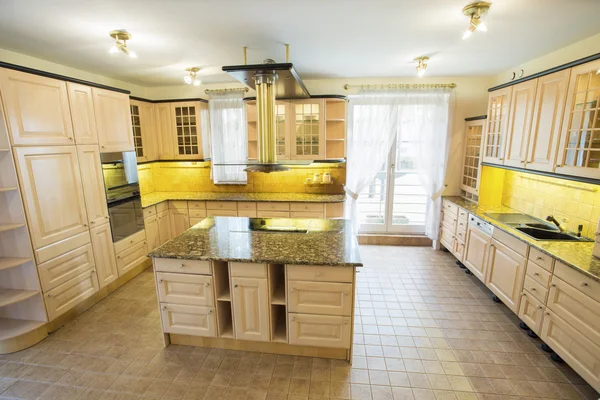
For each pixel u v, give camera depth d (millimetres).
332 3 1846
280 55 2977
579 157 2207
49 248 2504
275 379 2104
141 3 1810
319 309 2150
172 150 4422
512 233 2652
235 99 4332
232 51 2812
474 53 2977
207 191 4832
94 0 1756
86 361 2279
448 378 2102
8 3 1776
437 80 4133
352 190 4504
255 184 4719
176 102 4273
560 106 2363
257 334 2266
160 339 2533
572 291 1994
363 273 3727
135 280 3619
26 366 2227
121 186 3340
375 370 2176
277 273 2426
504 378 2096
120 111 3309
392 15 2037
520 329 2633
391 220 4781
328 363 2248
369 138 4305
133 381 2090
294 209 4203
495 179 3674
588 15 2062
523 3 1876
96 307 3021
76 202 2754
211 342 2432
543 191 3029
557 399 1925
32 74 2334
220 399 1944
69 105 2662
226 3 1825
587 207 2527
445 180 4383
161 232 4281
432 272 3748
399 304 3035
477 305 3014
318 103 3982
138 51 2783
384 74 3928
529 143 2738
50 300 2529
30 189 2342
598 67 2012
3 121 2160
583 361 1915
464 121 4207
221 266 2320
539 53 2973
